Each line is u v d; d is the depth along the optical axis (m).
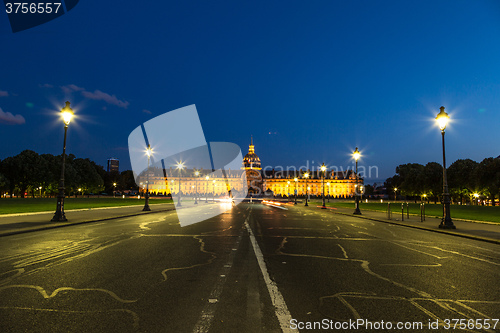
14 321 4.95
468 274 8.23
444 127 20.42
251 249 11.61
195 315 5.23
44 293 6.32
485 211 39.00
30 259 9.59
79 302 5.81
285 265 8.99
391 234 17.05
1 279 7.32
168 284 7.00
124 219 24.89
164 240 13.70
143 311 5.39
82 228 18.28
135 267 8.60
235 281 7.27
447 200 19.66
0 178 80.56
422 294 6.48
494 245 13.62
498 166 66.88
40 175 87.62
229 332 4.62
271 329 4.74
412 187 100.50
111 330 4.66
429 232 18.38
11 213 25.89
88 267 8.57
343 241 14.04
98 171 128.50
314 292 6.51
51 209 32.47
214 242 13.26
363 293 6.49
